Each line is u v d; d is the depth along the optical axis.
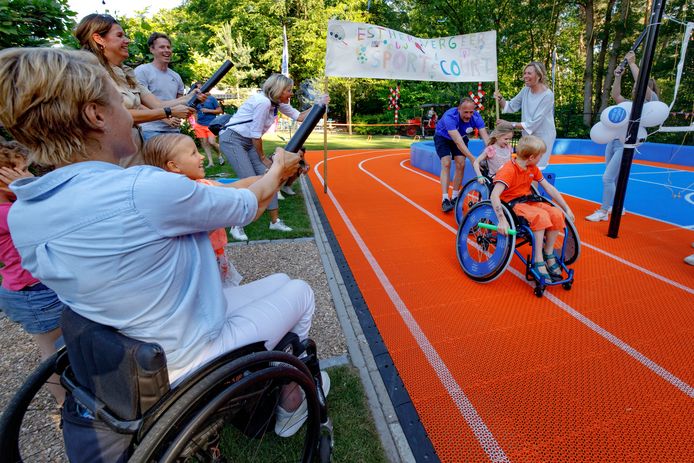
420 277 3.63
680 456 1.77
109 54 2.82
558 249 3.47
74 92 0.97
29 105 0.95
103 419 1.12
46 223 0.99
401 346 2.61
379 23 26.36
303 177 8.73
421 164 9.96
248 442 1.82
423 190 7.41
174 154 2.12
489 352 2.53
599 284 3.40
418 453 1.82
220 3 26.17
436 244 4.47
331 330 2.82
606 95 17.38
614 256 3.99
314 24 23.88
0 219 1.60
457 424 1.97
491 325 2.83
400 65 6.02
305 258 4.09
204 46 26.91
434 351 2.55
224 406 1.29
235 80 24.86
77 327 1.15
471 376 2.31
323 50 24.11
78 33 2.77
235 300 1.64
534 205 3.24
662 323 2.80
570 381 2.25
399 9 25.36
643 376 2.28
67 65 0.97
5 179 1.65
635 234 4.65
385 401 2.13
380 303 3.17
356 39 5.86
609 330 2.73
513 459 1.78
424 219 5.46
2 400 2.12
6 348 2.58
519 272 3.71
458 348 2.57
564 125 16.70
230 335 1.38
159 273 1.08
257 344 1.41
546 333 2.71
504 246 3.14
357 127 26.00
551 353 2.50
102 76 1.05
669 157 10.71
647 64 3.86
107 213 0.98
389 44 5.93
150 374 1.03
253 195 1.32
